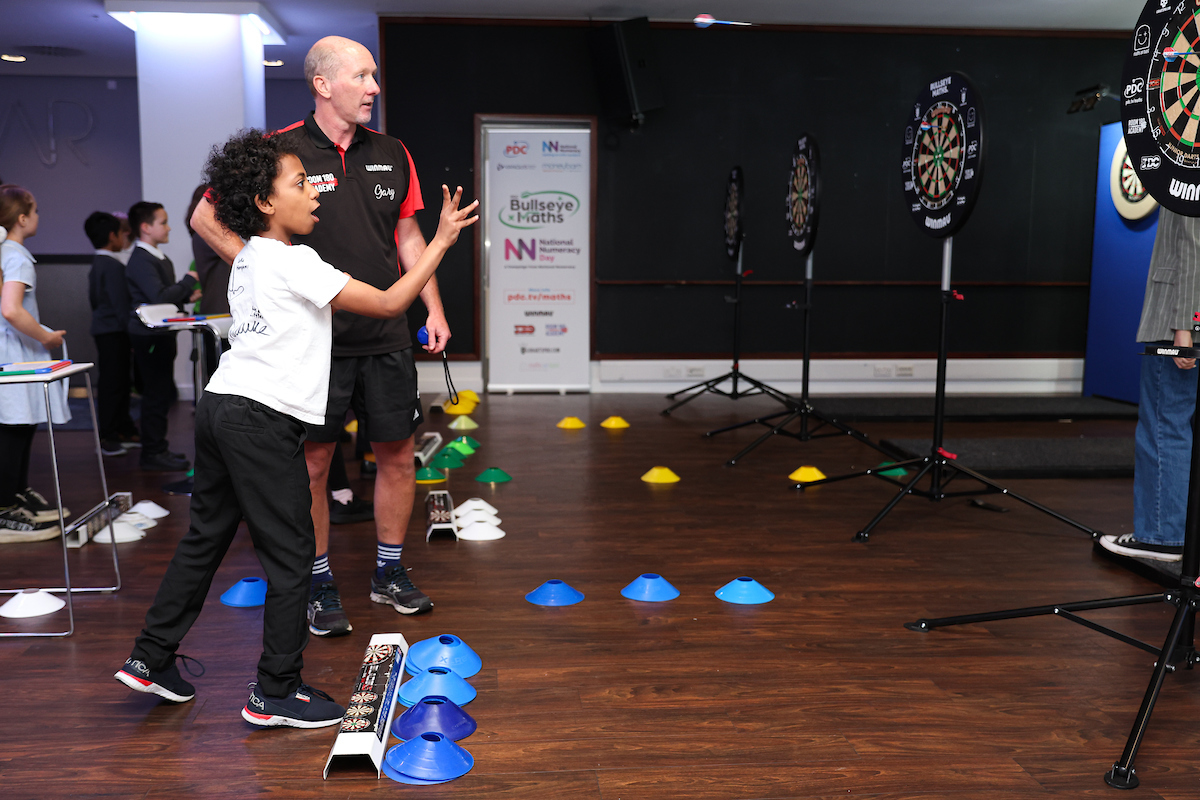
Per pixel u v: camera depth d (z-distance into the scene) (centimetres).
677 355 767
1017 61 758
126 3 664
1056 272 781
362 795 173
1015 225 773
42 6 738
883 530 365
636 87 705
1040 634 258
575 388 765
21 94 1035
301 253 188
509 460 495
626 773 181
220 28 684
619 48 698
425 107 732
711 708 209
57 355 677
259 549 195
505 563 319
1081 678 228
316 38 812
